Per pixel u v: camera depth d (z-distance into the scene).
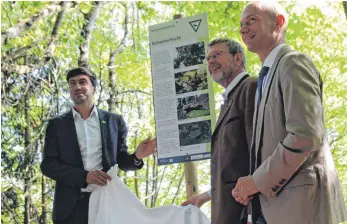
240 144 2.77
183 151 3.80
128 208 3.57
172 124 3.87
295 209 2.09
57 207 3.57
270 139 2.24
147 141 3.90
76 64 8.53
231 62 3.08
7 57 6.82
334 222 2.10
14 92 7.39
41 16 6.74
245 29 2.47
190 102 3.87
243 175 2.72
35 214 7.67
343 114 11.56
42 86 7.70
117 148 3.89
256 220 2.31
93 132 3.75
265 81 2.38
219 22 9.74
